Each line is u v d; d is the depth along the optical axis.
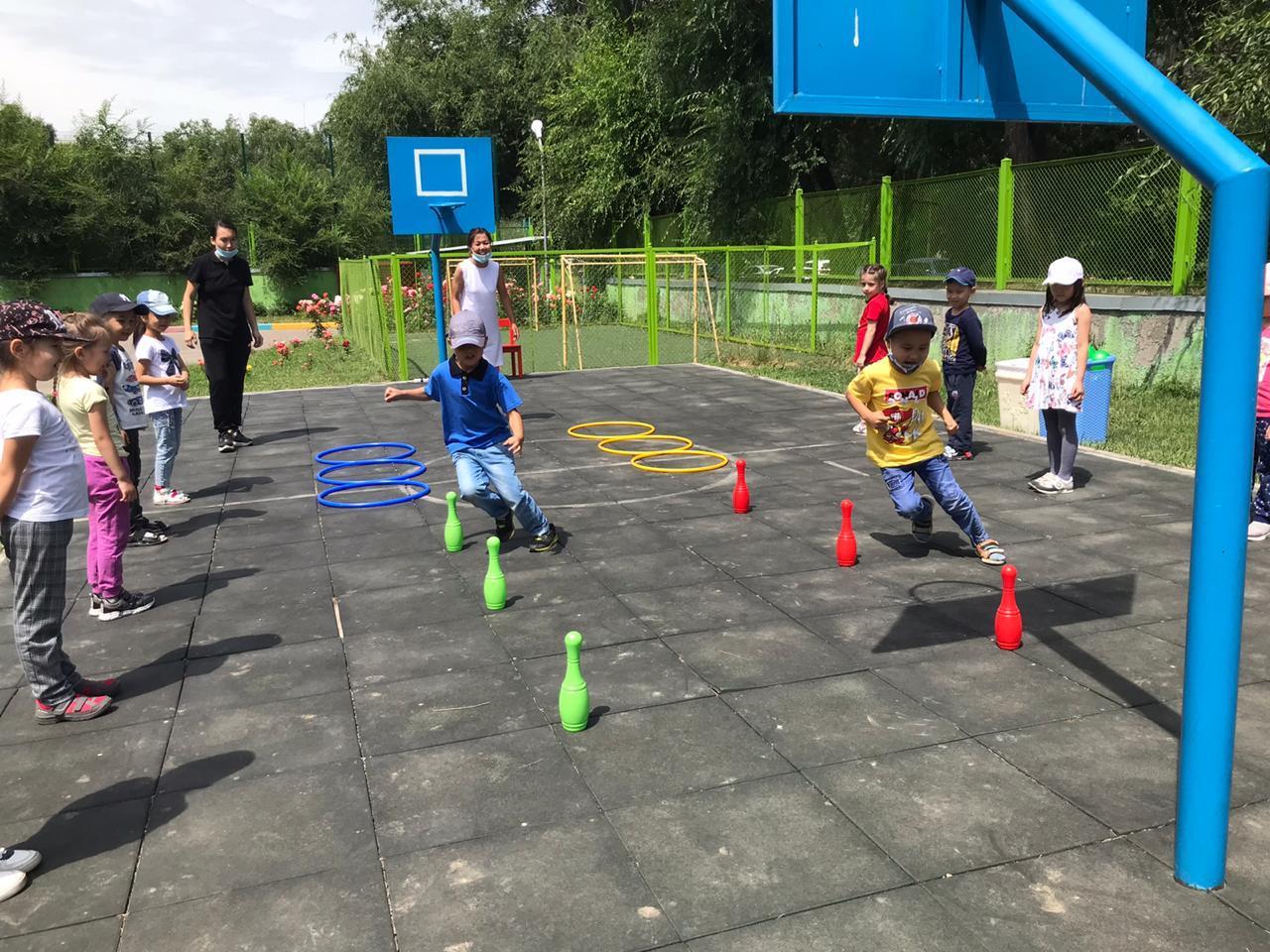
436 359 18.38
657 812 3.03
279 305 36.28
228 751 3.50
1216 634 2.45
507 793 3.16
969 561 5.43
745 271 21.47
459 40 39.56
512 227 34.72
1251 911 2.51
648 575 5.31
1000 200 13.74
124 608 4.91
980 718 3.60
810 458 8.20
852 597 4.91
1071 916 2.51
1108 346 11.76
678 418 10.34
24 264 33.00
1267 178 2.22
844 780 3.18
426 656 4.29
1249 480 2.38
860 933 2.46
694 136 24.36
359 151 40.72
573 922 2.53
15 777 3.36
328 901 2.65
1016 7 2.78
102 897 2.70
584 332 23.69
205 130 50.62
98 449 4.55
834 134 21.03
